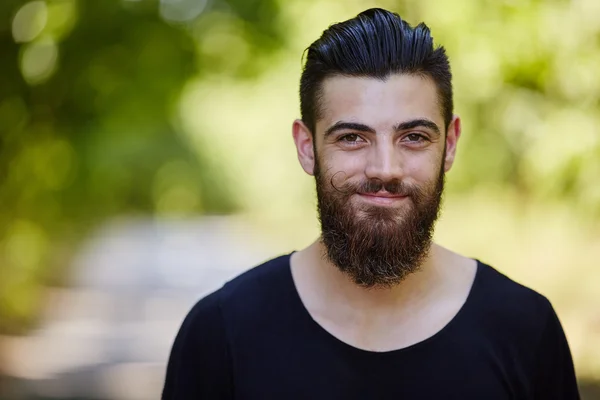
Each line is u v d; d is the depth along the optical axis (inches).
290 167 551.5
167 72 508.7
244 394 112.0
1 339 573.3
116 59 487.5
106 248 1379.2
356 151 109.0
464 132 293.6
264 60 497.7
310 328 113.5
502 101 286.2
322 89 110.7
